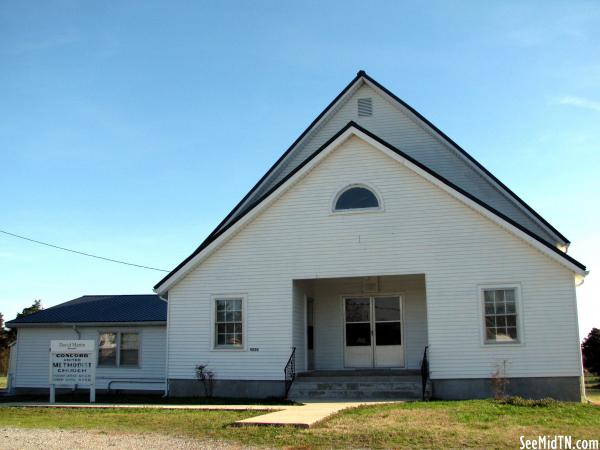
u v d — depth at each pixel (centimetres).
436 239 1969
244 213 2102
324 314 2267
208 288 2125
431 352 1917
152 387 2506
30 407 1842
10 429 1380
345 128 2061
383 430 1219
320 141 2395
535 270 1894
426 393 1870
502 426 1245
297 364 2073
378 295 2247
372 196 2042
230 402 1872
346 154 2077
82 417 1570
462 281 1933
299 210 2084
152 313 2623
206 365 2089
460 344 1906
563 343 1850
